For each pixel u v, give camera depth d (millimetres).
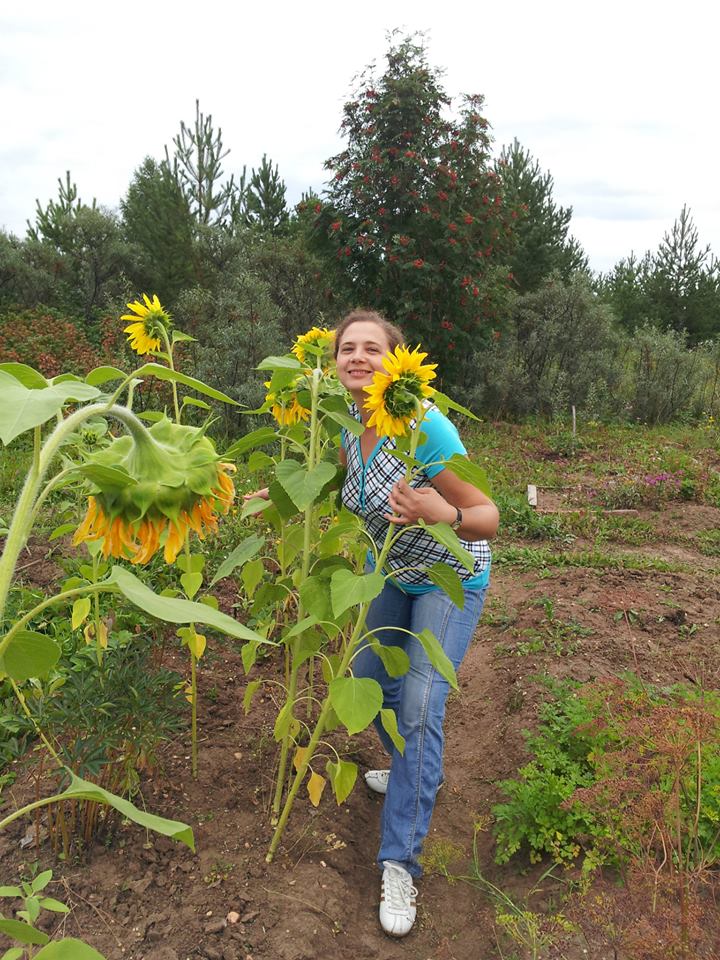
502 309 12398
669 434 11742
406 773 2285
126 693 2312
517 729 3203
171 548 1140
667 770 2387
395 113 10891
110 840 2371
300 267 11859
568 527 6754
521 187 18875
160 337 2830
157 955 1998
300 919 2154
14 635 1111
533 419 12406
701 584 5238
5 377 938
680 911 2049
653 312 21781
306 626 2143
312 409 2361
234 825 2521
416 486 2283
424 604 2404
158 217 14883
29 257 14289
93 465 1041
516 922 2223
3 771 2701
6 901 2139
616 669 3719
